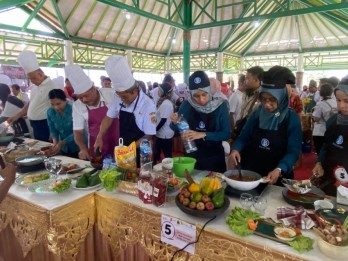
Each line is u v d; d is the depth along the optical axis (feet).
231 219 3.13
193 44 33.65
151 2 24.76
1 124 8.79
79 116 6.39
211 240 3.10
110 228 4.09
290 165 4.41
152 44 32.17
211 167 5.58
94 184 4.36
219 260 3.08
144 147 4.80
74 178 4.75
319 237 2.73
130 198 3.94
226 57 35.06
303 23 30.27
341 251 2.51
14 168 3.89
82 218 4.07
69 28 23.21
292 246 2.72
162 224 3.48
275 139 4.80
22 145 6.89
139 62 32.53
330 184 4.63
